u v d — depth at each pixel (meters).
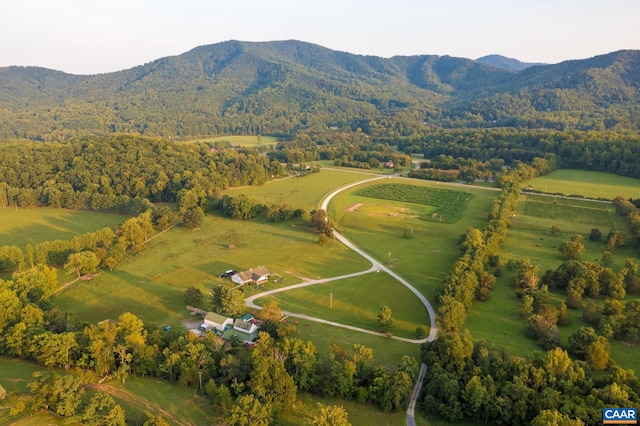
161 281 153.00
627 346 112.00
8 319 106.88
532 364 93.56
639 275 150.12
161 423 77.25
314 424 76.94
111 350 97.06
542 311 122.62
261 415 79.12
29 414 81.25
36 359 98.88
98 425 77.94
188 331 108.94
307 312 132.00
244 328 116.06
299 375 96.00
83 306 134.12
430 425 86.19
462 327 121.81
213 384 88.81
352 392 92.94
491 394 86.94
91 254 156.62
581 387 88.88
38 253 158.00
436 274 159.12
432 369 95.19
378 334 119.94
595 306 127.31
